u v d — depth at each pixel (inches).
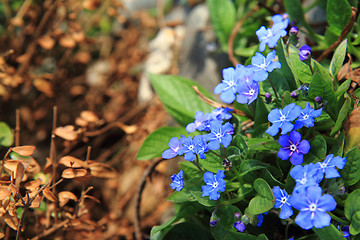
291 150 7.6
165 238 9.3
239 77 8.2
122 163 14.0
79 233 10.4
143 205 12.7
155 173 11.0
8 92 12.9
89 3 12.9
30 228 10.4
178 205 9.9
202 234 9.4
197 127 8.4
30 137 14.1
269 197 7.6
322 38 10.5
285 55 8.3
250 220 7.8
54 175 9.3
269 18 11.4
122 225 12.0
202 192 8.0
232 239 8.2
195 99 10.5
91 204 12.7
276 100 8.4
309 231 8.6
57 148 14.2
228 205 8.1
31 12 13.2
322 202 6.8
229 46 11.6
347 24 9.2
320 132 9.1
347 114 8.2
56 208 9.7
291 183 7.9
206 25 14.0
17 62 13.6
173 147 8.1
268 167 8.2
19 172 8.2
